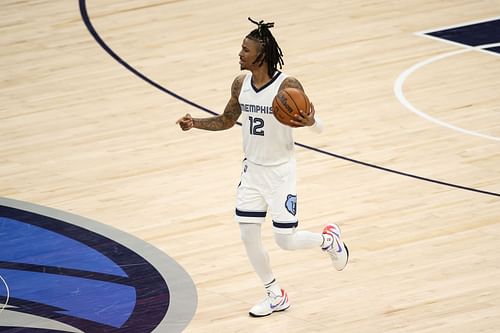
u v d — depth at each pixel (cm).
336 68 3475
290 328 1997
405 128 3025
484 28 3819
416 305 2073
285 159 1980
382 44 3672
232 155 2870
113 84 3384
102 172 2780
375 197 2594
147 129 3052
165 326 2011
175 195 2634
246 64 1941
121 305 2098
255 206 1991
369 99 3231
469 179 2691
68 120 3125
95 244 2375
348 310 2062
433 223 2444
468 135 2969
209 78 3412
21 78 3444
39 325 2019
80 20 3966
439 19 3912
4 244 2378
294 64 3509
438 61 3525
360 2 4097
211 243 2375
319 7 4044
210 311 2070
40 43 3750
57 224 2478
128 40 3762
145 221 2494
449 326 1983
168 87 3353
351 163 2803
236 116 2028
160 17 3978
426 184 2662
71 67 3528
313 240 2034
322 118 3105
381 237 2381
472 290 2125
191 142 2961
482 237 2364
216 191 2652
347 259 2111
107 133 3030
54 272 2245
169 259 2302
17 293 2155
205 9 4050
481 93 3262
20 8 4109
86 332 1991
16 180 2738
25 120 3128
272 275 2055
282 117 1884
